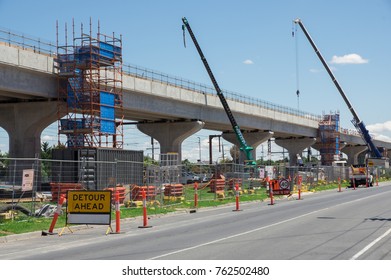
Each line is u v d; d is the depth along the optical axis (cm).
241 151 7906
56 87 5066
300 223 2322
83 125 5094
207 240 1828
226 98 8006
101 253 1598
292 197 4859
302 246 1591
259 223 2416
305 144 11631
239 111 8319
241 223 2464
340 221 2362
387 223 2241
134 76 5900
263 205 3862
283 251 1496
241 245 1653
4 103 5256
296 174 6047
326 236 1823
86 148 4581
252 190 5222
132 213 3059
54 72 4931
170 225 2525
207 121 7756
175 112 6888
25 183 2758
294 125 10594
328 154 11638
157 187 3934
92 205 2184
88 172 3969
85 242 1925
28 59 4588
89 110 5106
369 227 2092
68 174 4422
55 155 4528
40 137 5366
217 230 2178
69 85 5072
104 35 5275
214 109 7912
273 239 1781
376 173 8950
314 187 6650
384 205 3375
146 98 6238
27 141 5228
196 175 7819
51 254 1627
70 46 5047
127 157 4856
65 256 1562
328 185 7338
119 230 2214
